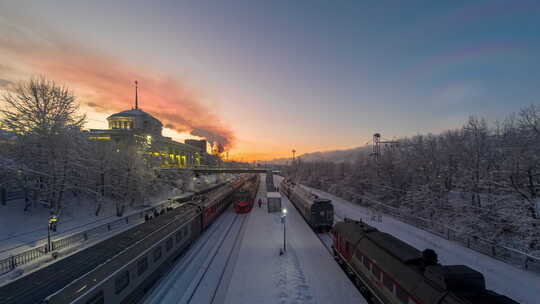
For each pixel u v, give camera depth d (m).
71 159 25.95
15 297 7.09
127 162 32.88
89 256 10.26
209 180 79.81
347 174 63.78
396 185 40.53
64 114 26.44
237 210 33.09
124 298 10.14
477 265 15.04
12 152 24.34
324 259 16.61
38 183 24.77
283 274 14.12
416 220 29.55
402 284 8.35
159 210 32.56
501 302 6.10
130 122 80.56
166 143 78.56
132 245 11.34
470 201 27.41
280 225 26.45
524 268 14.69
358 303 11.27
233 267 15.35
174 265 15.59
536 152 20.23
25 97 24.39
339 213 33.22
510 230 19.81
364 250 11.77
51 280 8.20
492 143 27.61
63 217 25.11
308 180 87.50
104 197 31.67
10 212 23.25
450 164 32.72
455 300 6.28
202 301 11.53
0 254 15.43
